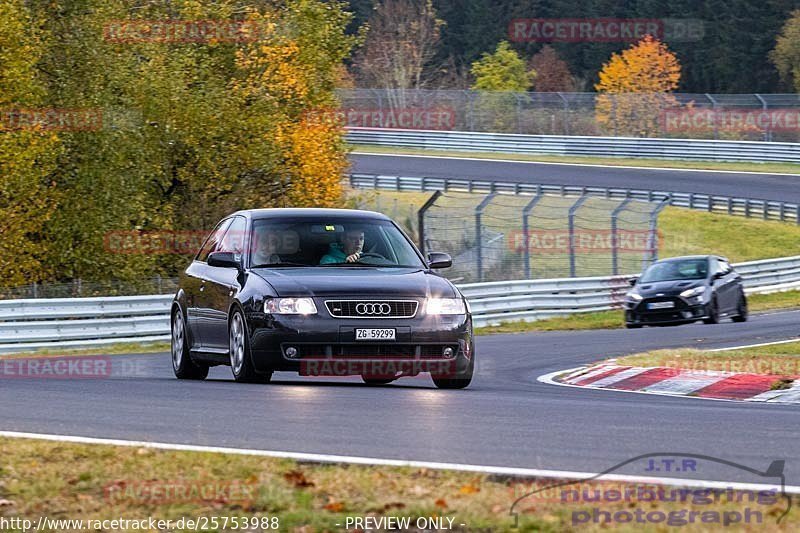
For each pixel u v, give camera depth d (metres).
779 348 62.31
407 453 25.78
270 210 44.69
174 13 127.06
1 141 97.88
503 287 101.81
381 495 21.59
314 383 42.44
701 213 178.00
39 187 104.06
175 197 126.25
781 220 175.62
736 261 161.38
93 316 77.69
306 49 134.38
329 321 38.69
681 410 34.06
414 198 186.00
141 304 80.12
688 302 90.50
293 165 129.88
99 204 108.69
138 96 115.94
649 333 79.88
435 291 40.12
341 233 43.34
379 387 40.47
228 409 32.81
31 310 74.25
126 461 24.61
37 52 104.06
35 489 22.25
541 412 32.84
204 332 44.59
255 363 39.34
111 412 32.34
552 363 59.47
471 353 40.44
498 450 26.20
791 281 141.75
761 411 34.38
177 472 23.59
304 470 23.73
